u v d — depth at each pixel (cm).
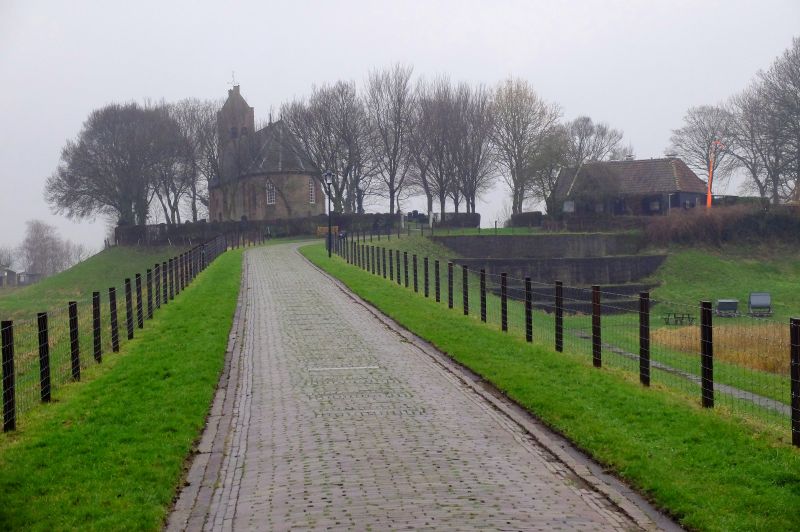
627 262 6588
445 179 8481
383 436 1098
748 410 1354
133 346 1811
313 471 948
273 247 6338
